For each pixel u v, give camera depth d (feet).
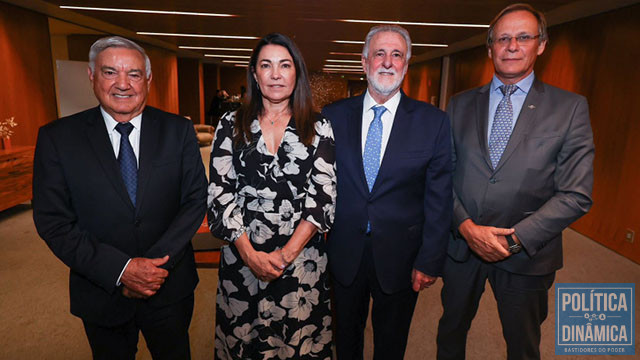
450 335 5.88
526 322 5.37
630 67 13.96
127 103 4.46
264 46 4.68
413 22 21.79
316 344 5.35
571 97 5.08
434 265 5.26
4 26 18.79
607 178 14.69
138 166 4.66
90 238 4.45
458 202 5.51
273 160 4.84
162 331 5.00
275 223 4.87
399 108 5.34
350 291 5.59
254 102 4.98
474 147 5.38
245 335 5.13
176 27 25.61
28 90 20.27
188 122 5.04
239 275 5.07
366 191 5.25
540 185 5.08
